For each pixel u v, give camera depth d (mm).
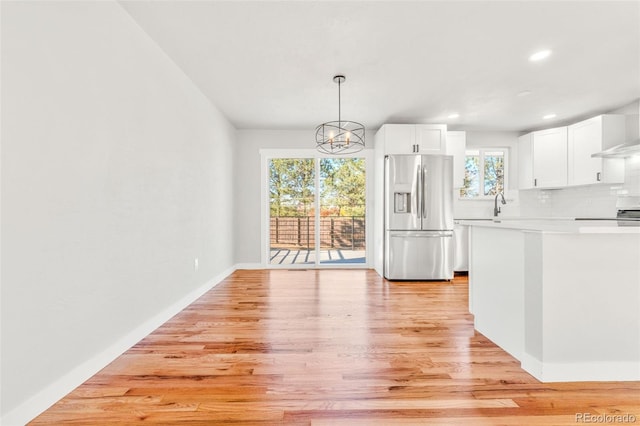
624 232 1618
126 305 2176
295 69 3000
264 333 2488
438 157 4426
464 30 2352
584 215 4500
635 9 2096
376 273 4957
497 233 2244
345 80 3250
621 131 3918
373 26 2301
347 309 3113
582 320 1765
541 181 4664
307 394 1652
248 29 2338
